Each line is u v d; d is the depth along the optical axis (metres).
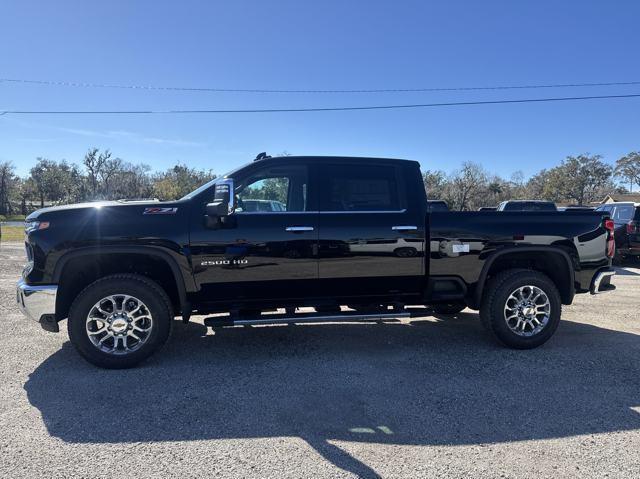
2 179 81.50
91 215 4.32
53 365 4.47
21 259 13.45
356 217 4.71
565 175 77.94
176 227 4.40
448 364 4.53
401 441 3.08
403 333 5.66
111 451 2.95
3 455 2.89
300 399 3.72
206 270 4.46
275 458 2.87
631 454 2.93
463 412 3.50
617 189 79.06
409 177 4.91
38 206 90.31
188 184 67.81
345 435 3.16
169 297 4.69
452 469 2.76
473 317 6.50
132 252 4.32
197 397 3.75
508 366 4.48
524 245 4.97
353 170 4.85
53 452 2.93
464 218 4.91
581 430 3.23
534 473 2.72
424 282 4.93
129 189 72.31
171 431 3.20
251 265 4.52
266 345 5.14
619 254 12.45
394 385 4.01
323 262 4.64
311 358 4.71
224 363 4.55
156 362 4.56
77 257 4.33
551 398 3.75
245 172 4.70
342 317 4.70
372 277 4.77
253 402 3.66
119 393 3.82
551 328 4.99
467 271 4.91
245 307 4.69
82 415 3.43
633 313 6.79
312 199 4.72
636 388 3.96
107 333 4.34
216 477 2.68
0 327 5.78
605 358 4.71
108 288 4.27
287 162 4.76
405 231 4.78
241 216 4.52
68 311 4.58
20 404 3.61
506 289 4.89
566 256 5.06
